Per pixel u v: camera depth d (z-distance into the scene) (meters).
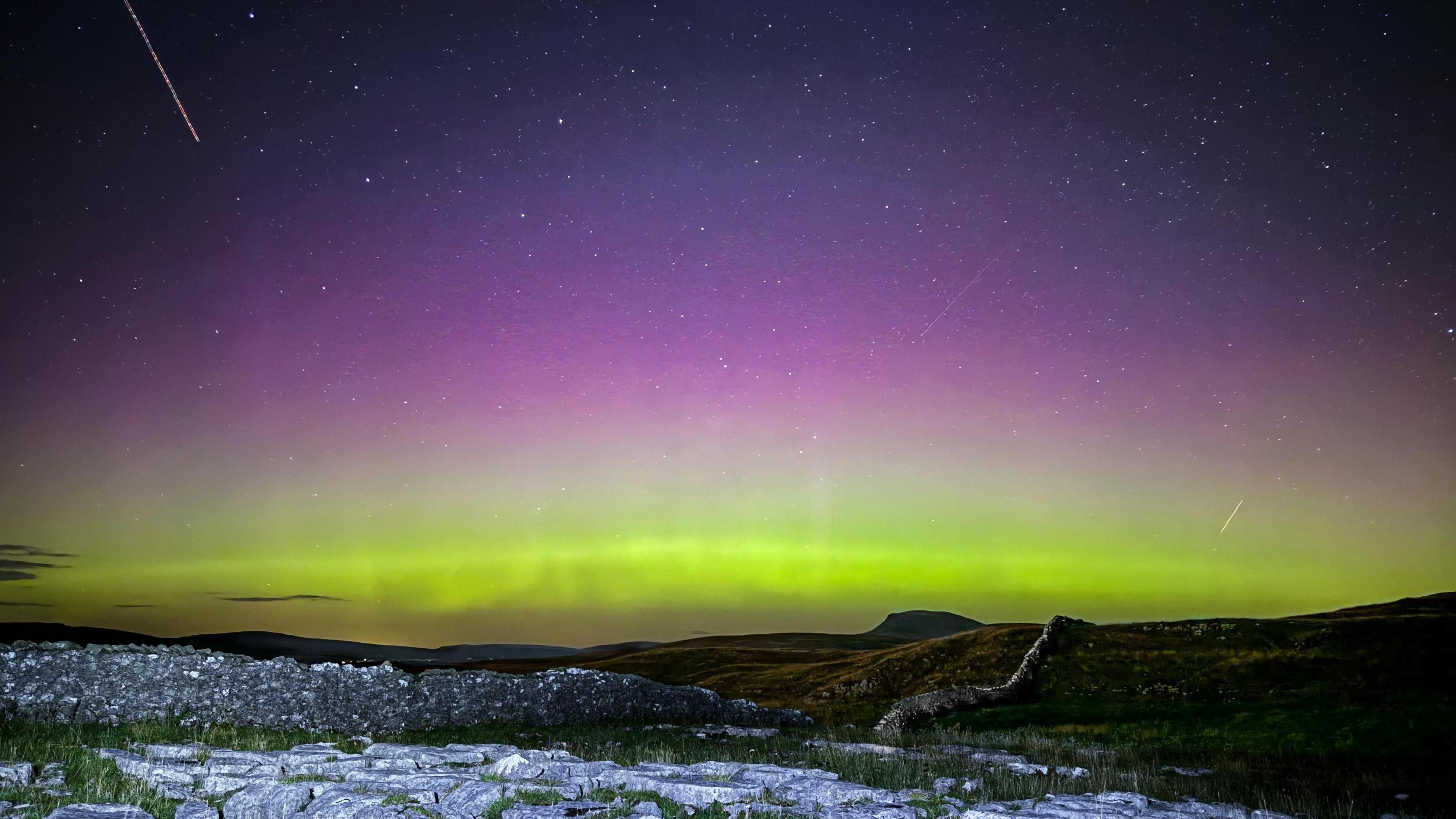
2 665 19.95
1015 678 36.25
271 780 11.81
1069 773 16.70
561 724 24.25
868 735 23.66
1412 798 14.94
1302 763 19.42
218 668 22.06
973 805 12.35
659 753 16.70
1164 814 12.07
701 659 55.59
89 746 14.74
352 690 22.91
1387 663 32.16
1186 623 40.56
